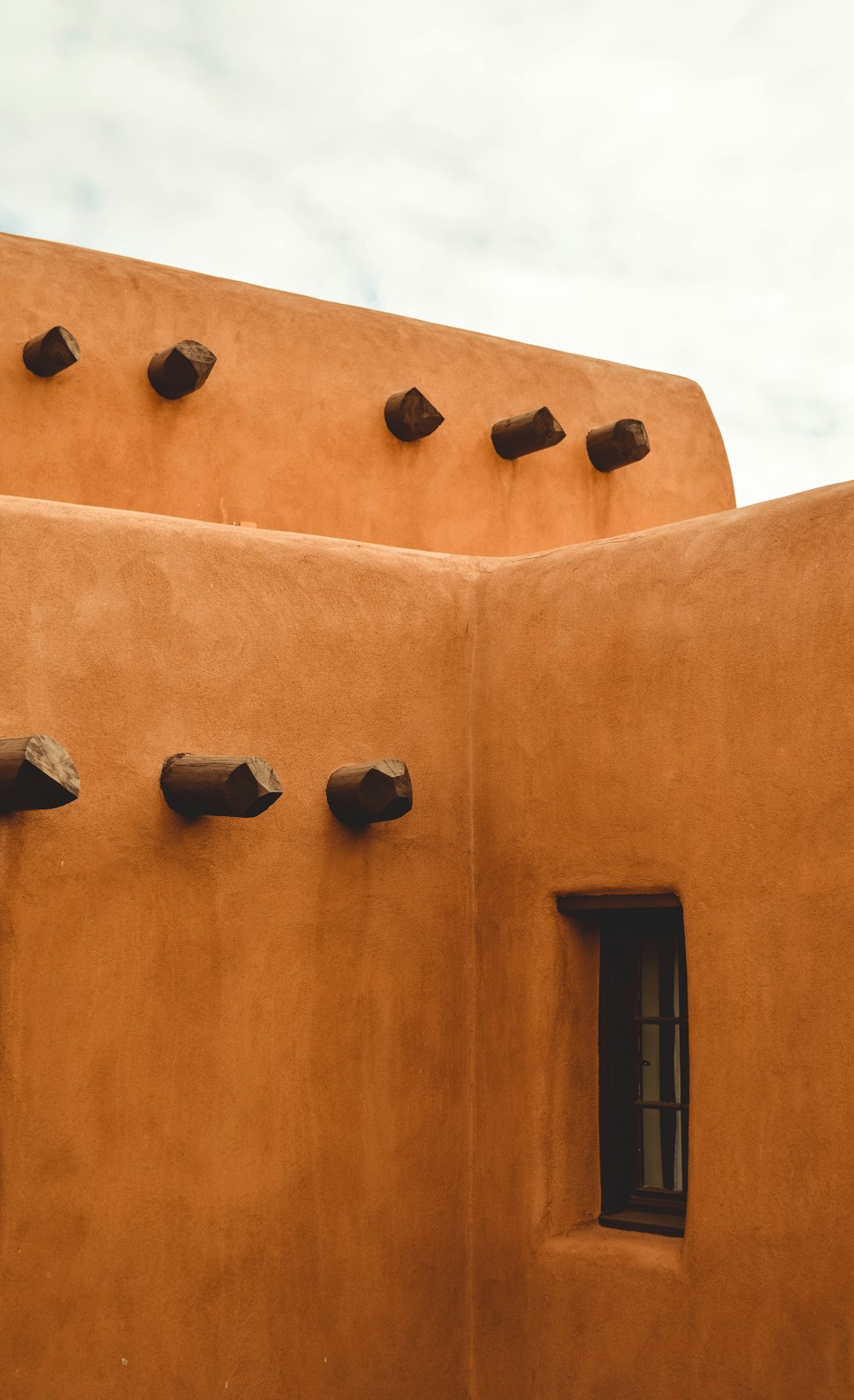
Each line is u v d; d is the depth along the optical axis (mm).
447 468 7836
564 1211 5633
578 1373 5363
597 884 5574
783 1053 4875
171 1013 5230
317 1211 5473
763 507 5293
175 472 7051
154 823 5277
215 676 5500
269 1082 5426
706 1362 4957
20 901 4969
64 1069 4988
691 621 5402
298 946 5570
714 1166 5023
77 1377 4875
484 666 6172
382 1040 5734
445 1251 5766
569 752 5758
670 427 8750
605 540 5883
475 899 6055
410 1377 5590
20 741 4648
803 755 4965
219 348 7270
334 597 5879
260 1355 5254
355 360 7648
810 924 4855
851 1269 4586
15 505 5172
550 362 8352
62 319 6891
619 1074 5820
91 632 5230
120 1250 5016
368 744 5871
